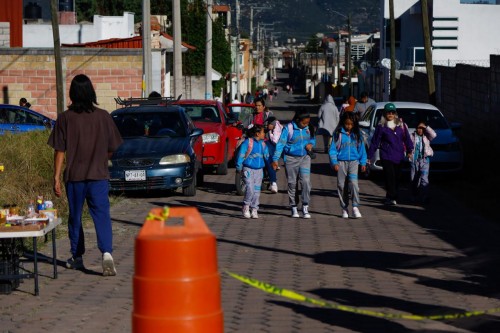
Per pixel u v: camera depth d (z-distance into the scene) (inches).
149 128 941.2
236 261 546.9
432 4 3041.3
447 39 3026.6
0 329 385.1
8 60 1649.9
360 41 6210.6
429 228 692.1
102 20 2087.8
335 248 595.2
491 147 1153.4
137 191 968.9
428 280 488.7
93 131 494.9
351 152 751.7
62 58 1640.0
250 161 753.0
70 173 496.1
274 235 655.8
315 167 1286.9
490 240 630.5
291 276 499.2
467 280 489.4
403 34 3245.6
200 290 235.6
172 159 887.7
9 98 1656.0
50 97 1656.0
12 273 458.9
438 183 1043.3
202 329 235.6
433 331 378.3
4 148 843.4
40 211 484.4
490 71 1339.8
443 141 1053.2
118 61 1637.6
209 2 2034.9
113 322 396.8
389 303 432.1
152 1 3036.4
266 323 392.5
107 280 489.4
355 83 4692.4
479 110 1437.0
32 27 2059.5
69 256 562.3
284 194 945.5
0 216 459.5
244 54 5206.7
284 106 4564.5
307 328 383.6
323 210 811.4
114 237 647.8
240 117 1683.1
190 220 246.2
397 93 2581.2
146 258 235.0
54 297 448.1
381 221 734.5
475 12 3004.4
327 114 1488.7
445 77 1756.9
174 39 1551.4
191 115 1187.9
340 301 436.5
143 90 1427.2
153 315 234.4
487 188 951.6
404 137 845.8
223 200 891.4
